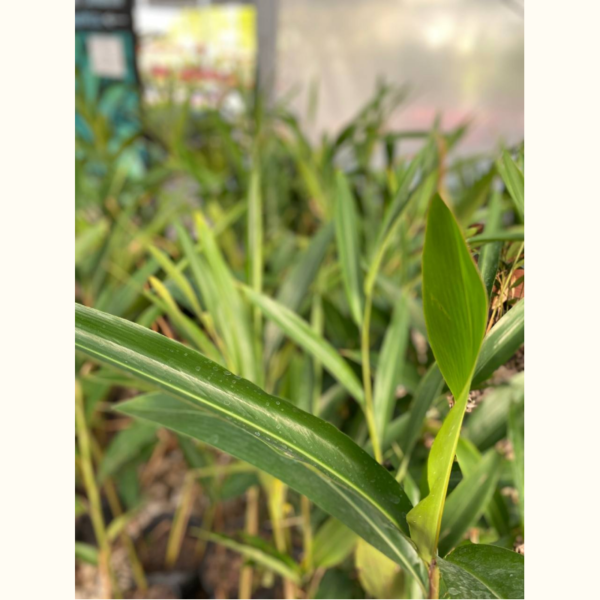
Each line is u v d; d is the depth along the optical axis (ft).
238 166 3.84
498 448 1.95
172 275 2.02
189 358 1.34
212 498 2.80
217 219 3.06
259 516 3.20
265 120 4.66
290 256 3.14
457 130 3.48
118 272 2.65
